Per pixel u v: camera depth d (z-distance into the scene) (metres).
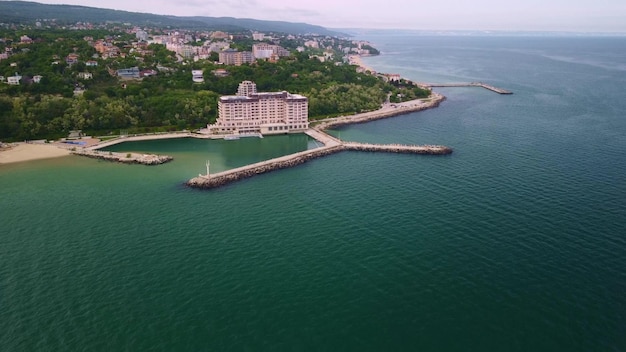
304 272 141.88
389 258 148.75
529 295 128.50
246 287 134.50
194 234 167.50
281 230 170.12
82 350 110.88
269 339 114.50
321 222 176.38
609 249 150.50
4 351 110.19
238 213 186.50
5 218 181.38
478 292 130.50
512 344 111.50
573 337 113.00
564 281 134.12
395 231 167.12
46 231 170.00
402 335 115.25
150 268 144.62
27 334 115.75
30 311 124.19
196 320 121.00
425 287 133.25
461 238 160.38
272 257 150.88
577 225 167.88
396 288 133.12
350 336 115.25
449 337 114.31
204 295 131.12
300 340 114.12
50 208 191.88
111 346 112.19
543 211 180.75
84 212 187.75
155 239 163.62
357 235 165.00
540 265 142.38
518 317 120.25
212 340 114.25
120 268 144.62
